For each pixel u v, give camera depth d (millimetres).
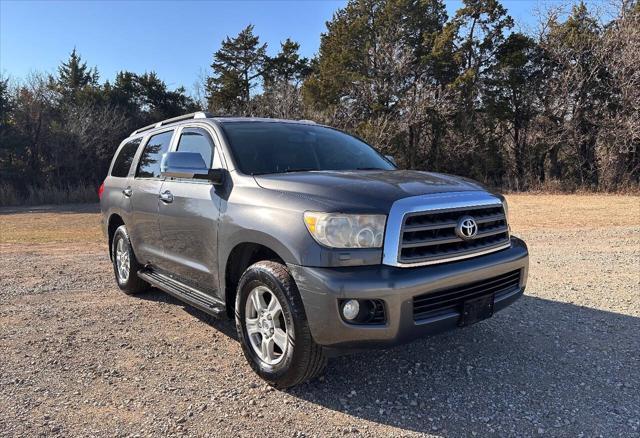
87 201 33812
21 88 35812
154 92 44094
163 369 4070
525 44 34688
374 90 35219
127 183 5988
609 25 31984
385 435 3092
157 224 5156
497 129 35906
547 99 32656
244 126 4754
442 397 3561
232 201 3990
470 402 3484
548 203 21891
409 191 3498
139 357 4316
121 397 3588
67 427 3184
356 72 36125
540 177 33719
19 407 3443
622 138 28562
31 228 16359
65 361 4227
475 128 35500
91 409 3416
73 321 5293
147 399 3559
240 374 3973
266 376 3697
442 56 35188
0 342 4672
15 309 5734
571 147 32156
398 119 34312
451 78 36938
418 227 3346
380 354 4324
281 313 3617
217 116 5102
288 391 3674
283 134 4801
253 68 48812
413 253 3340
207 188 4363
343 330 3195
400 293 3188
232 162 4246
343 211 3287
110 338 4777
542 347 4465
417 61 36875
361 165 4781
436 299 3430
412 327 3275
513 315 5367
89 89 40344
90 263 8648
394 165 5258
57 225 17547
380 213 3303
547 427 3152
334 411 3389
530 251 9453
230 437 3076
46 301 6082
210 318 5387
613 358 4219
